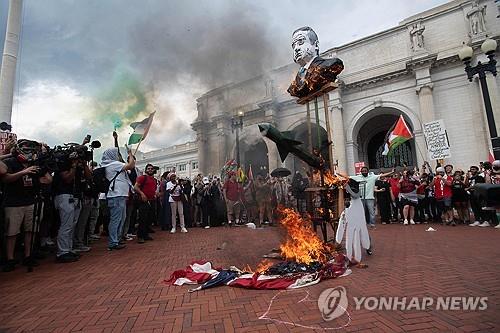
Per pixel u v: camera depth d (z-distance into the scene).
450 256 4.58
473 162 17.66
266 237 7.41
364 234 4.50
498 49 17.66
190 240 7.45
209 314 2.65
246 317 2.55
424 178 10.47
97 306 2.96
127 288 3.54
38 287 3.67
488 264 3.98
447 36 19.34
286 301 2.90
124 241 7.58
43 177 5.14
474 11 18.28
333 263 4.08
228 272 3.82
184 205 11.41
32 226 4.83
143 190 7.55
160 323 2.49
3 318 2.70
